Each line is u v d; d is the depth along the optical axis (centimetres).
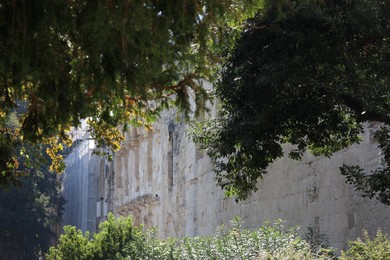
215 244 2709
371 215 2473
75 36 1341
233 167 2072
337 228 2675
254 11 1520
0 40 1284
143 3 1287
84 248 3400
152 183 5456
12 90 1648
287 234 2534
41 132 1655
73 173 8625
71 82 1393
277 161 3142
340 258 2100
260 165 1988
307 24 1873
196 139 2134
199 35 1396
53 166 2083
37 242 7562
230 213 3656
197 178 4203
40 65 1298
